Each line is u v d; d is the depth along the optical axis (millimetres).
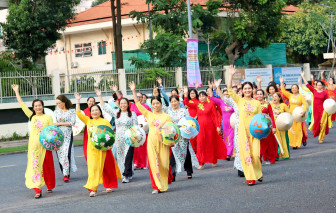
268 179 10359
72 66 42188
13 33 30938
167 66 30219
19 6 30531
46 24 30953
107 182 9961
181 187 10039
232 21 32938
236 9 33469
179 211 7977
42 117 10312
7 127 23438
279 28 33094
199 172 11969
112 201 9039
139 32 38750
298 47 41469
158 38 30656
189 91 12906
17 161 15953
